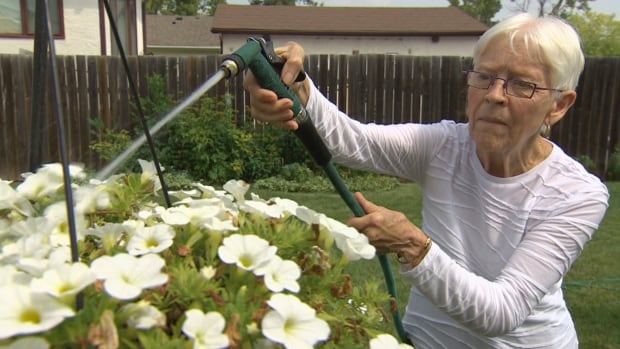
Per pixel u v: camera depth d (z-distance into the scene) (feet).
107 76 24.75
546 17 4.76
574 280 13.70
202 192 4.33
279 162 24.59
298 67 4.45
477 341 5.34
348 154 5.65
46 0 3.16
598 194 4.89
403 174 5.90
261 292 2.93
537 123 4.66
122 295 2.48
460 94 26.04
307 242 3.40
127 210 3.94
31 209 3.67
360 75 26.00
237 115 25.76
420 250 4.18
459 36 67.21
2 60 23.67
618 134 26.99
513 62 4.52
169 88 25.41
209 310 2.76
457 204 5.46
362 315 3.38
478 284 4.26
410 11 76.23
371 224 4.07
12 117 24.09
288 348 2.55
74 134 24.72
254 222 3.55
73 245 2.75
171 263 3.06
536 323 5.31
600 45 86.89
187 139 23.77
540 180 5.05
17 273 2.72
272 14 74.69
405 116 26.30
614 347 10.68
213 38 90.38
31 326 2.25
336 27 68.90
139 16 47.14
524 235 5.02
